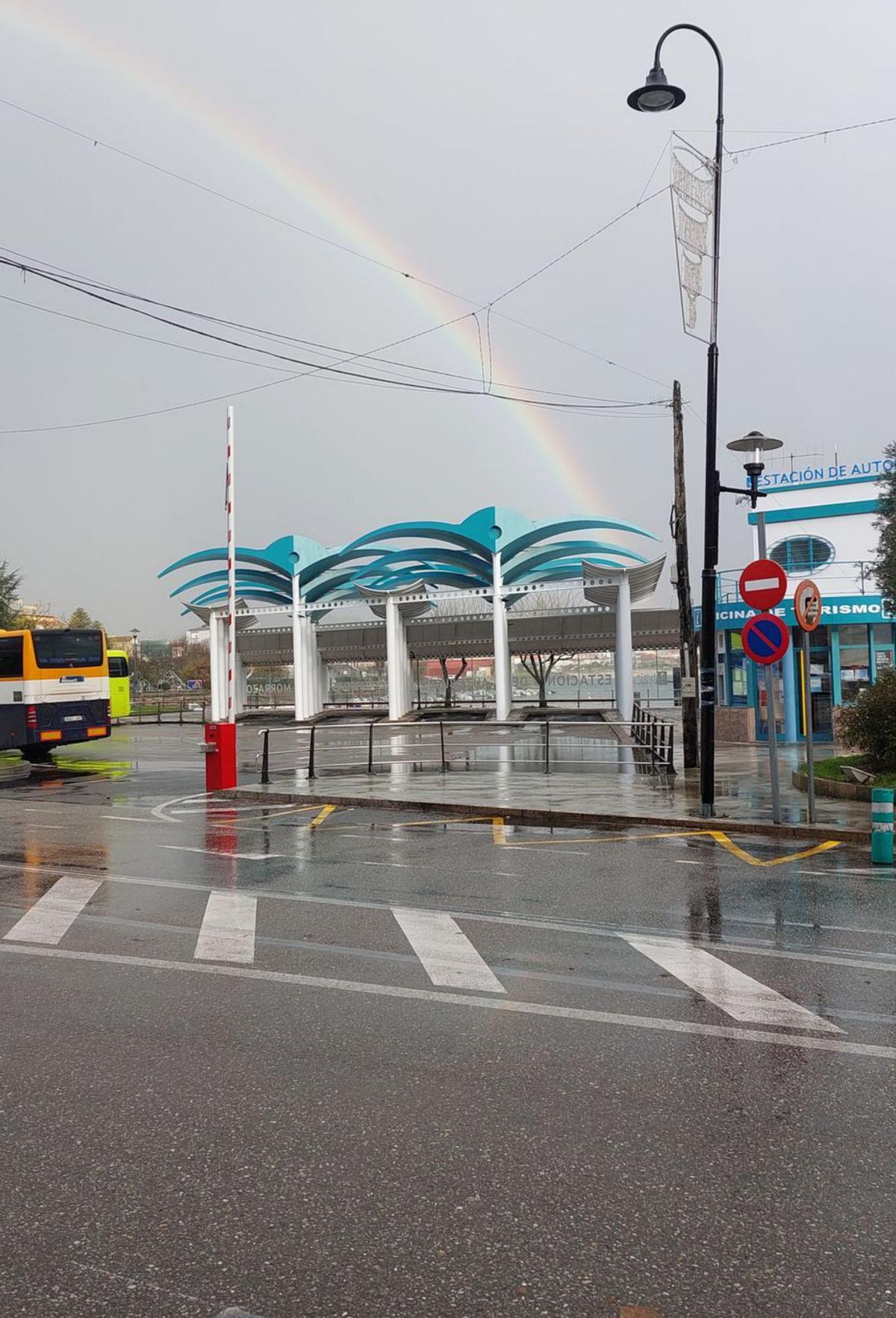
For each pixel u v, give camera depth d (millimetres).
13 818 14672
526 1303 2854
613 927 7449
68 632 26562
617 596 38344
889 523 17891
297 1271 3018
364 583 47969
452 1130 3986
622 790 16328
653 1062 4707
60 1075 4594
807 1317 2791
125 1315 2816
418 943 6965
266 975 6176
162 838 12367
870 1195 3461
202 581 47562
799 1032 5109
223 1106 4238
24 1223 3316
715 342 13016
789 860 10414
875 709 15242
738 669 27797
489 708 47719
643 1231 3227
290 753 27094
